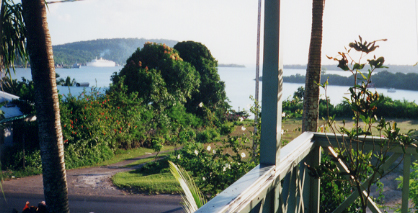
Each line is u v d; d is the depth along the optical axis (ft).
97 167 59.11
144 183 43.73
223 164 21.95
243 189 4.21
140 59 91.20
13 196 41.16
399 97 79.20
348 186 12.64
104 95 72.38
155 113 82.23
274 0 5.31
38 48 18.94
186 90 92.89
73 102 63.87
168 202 37.14
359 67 6.60
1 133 57.00
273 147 5.42
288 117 25.25
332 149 7.79
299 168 7.79
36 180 49.85
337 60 6.77
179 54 105.29
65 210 20.36
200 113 100.07
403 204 8.27
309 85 23.29
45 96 19.40
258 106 22.88
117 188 43.45
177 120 84.12
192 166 22.54
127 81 82.84
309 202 8.67
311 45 23.11
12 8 18.17
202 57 106.52
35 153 57.47
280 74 5.42
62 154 20.25
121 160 65.36
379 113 75.00
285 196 6.31
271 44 5.39
